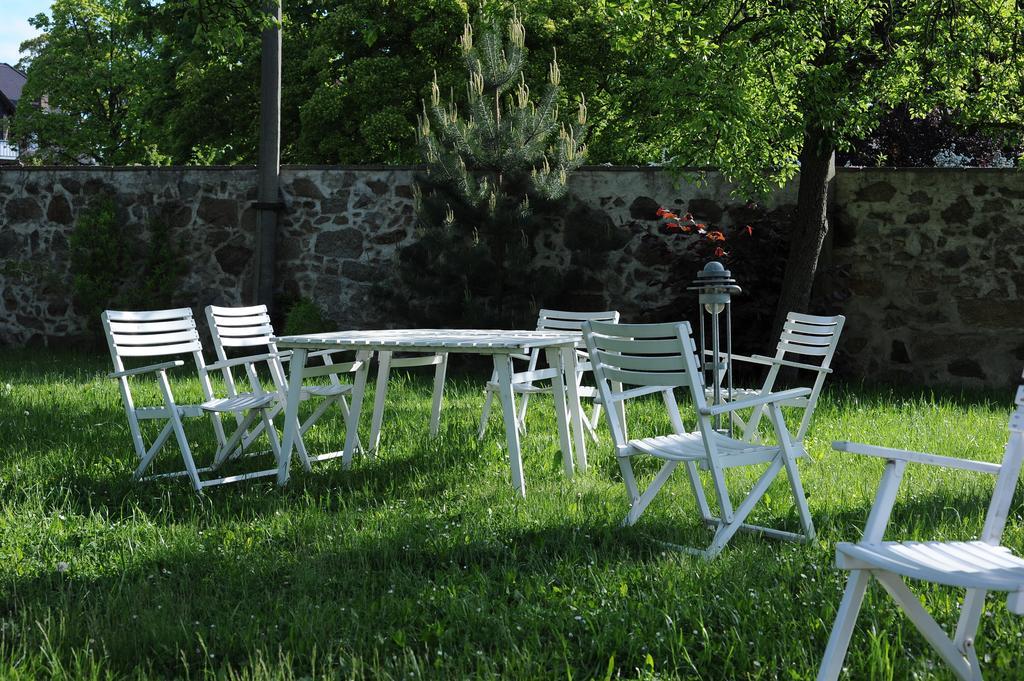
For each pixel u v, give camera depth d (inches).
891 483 94.7
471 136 330.6
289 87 609.3
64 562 128.3
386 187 379.9
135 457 196.7
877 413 251.9
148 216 400.8
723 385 322.3
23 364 346.3
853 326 344.5
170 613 110.0
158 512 157.1
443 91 549.6
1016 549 127.1
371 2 562.3
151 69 717.9
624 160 568.7
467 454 197.8
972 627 91.0
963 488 163.2
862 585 86.3
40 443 207.9
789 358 314.5
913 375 338.6
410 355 376.5
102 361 364.8
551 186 329.1
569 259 367.6
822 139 292.7
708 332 328.8
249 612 111.3
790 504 156.4
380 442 213.8
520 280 339.9
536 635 101.7
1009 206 325.7
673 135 302.0
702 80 269.6
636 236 360.2
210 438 221.1
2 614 114.0
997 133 379.9
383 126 549.6
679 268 331.6
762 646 97.9
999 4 282.7
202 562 130.0
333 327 385.4
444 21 555.5
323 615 107.3
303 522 147.3
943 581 77.3
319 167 385.7
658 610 106.6
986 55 315.0
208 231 396.2
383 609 110.3
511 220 335.9
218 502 164.2
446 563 129.0
